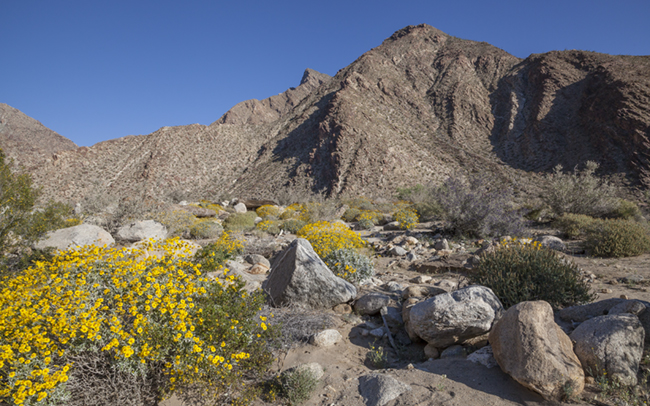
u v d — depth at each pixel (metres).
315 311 4.80
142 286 3.12
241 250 10.00
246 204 32.19
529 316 3.03
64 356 2.64
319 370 3.36
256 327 3.63
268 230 15.65
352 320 4.69
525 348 2.87
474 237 11.48
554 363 2.75
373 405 2.81
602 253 7.86
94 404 2.64
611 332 3.03
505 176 51.66
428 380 3.10
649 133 43.06
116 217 14.62
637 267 6.54
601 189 14.33
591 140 50.72
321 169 66.38
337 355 3.80
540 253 4.89
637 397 2.64
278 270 5.36
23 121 173.00
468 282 5.37
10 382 2.37
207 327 2.98
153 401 2.88
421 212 18.58
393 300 5.28
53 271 3.61
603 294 5.05
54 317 2.73
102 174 64.69
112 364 2.71
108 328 2.81
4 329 2.58
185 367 2.78
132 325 2.88
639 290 5.11
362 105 83.38
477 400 2.77
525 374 2.77
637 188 37.44
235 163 81.25
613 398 2.69
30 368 2.49
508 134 68.94
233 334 3.07
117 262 3.54
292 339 3.96
